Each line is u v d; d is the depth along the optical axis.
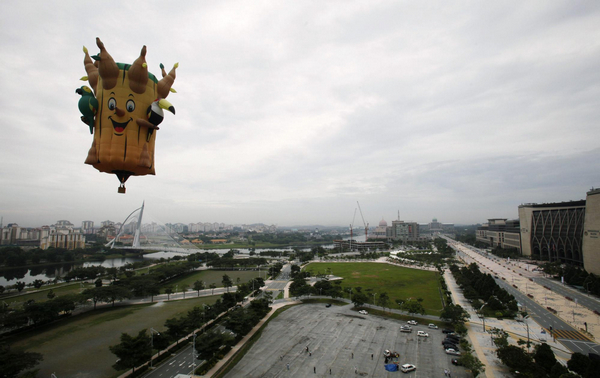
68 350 86.38
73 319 113.44
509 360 69.94
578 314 117.62
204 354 75.44
